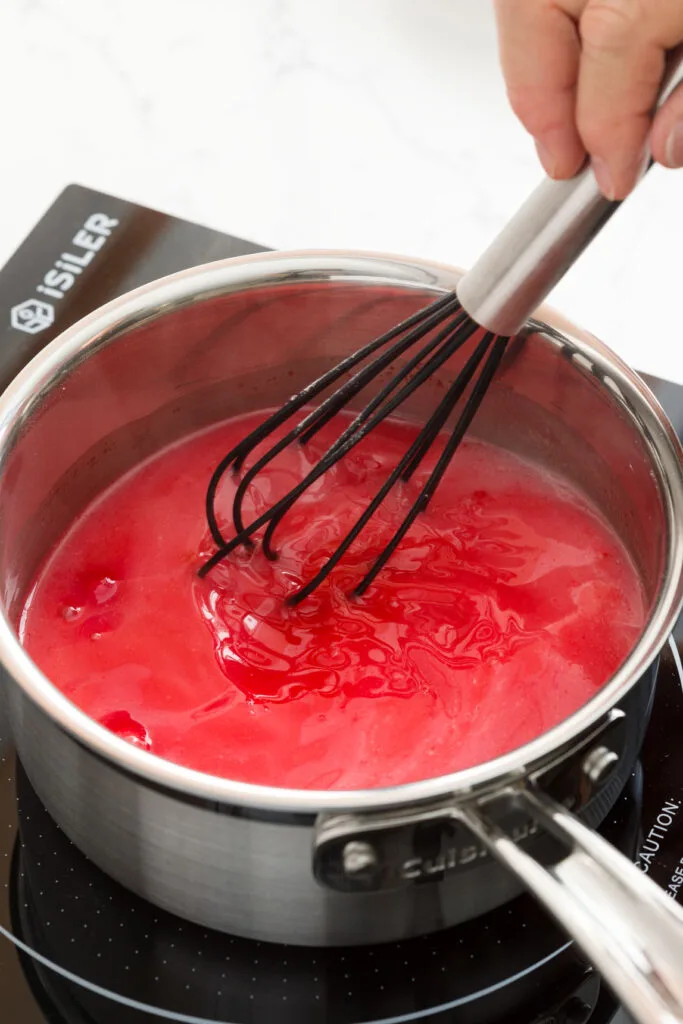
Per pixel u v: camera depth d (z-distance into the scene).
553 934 0.57
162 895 0.55
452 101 0.85
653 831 0.59
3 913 0.57
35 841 0.59
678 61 0.53
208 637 0.63
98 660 0.62
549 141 0.54
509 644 0.63
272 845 0.52
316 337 0.66
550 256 0.55
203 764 0.59
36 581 0.65
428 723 0.60
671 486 0.58
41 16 0.89
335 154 0.82
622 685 0.53
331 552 0.65
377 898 0.54
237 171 0.81
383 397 0.60
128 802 0.53
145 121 0.83
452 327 0.59
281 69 0.87
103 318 0.62
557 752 0.51
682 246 0.78
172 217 0.75
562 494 0.67
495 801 0.51
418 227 0.79
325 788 0.59
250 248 0.74
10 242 0.78
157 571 0.65
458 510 0.67
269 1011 0.56
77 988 0.56
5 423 0.60
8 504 0.60
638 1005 0.47
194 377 0.66
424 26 0.89
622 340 0.75
